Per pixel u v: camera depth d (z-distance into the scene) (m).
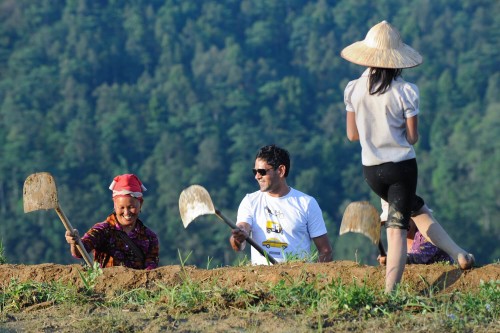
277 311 18.39
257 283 19.56
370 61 19.02
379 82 19.12
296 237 23.30
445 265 20.06
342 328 17.38
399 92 19.03
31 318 18.72
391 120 19.14
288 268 20.33
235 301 18.80
